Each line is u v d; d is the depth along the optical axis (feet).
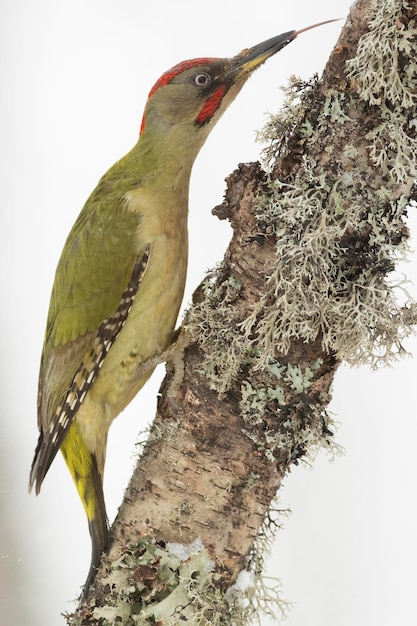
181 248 27.86
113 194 28.09
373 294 19.98
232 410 21.18
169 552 21.54
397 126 18.99
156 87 28.43
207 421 21.43
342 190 19.45
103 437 27.71
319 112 19.69
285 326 20.22
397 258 19.93
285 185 20.10
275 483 21.44
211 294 21.66
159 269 27.22
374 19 18.69
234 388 21.13
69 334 27.68
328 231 19.51
